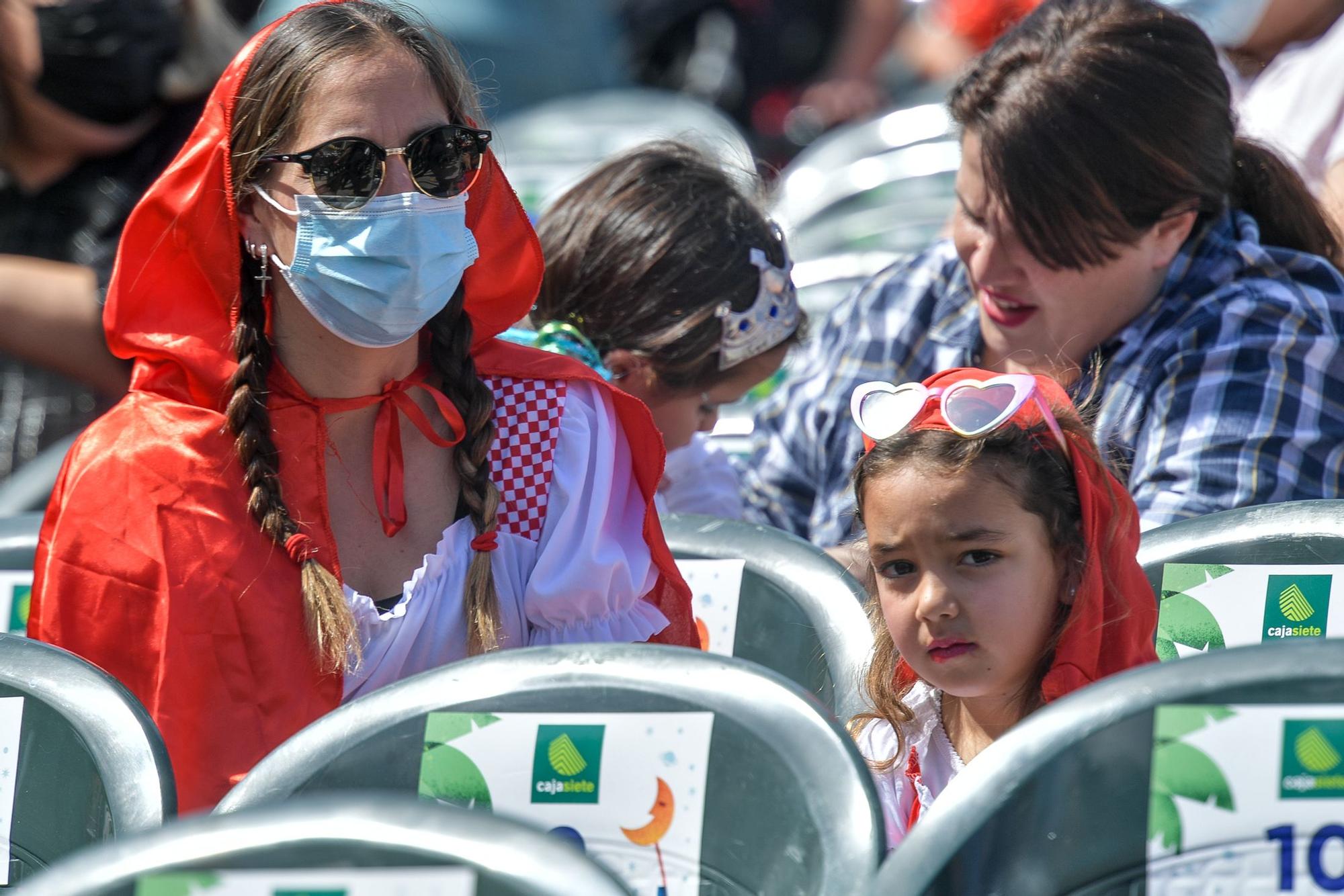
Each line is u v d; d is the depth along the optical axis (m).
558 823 6.04
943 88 26.86
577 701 6.07
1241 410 9.45
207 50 13.78
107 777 6.25
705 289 9.71
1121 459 9.70
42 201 13.36
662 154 10.40
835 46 30.92
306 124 7.62
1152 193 9.34
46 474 11.38
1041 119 9.23
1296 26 15.34
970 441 7.00
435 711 6.15
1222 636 7.68
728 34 30.36
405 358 8.26
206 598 7.56
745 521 8.62
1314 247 10.60
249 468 7.75
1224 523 7.82
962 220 9.97
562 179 21.94
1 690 6.62
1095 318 9.89
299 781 6.09
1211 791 5.29
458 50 8.50
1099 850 5.33
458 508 8.20
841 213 21.88
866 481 7.26
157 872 4.72
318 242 7.66
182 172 7.80
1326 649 5.29
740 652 8.30
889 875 5.14
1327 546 7.55
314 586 7.64
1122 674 5.39
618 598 8.12
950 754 7.52
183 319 7.97
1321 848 5.26
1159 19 9.55
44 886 4.75
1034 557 7.00
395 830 4.70
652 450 8.46
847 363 11.65
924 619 7.04
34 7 13.03
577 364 8.56
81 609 7.68
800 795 5.60
